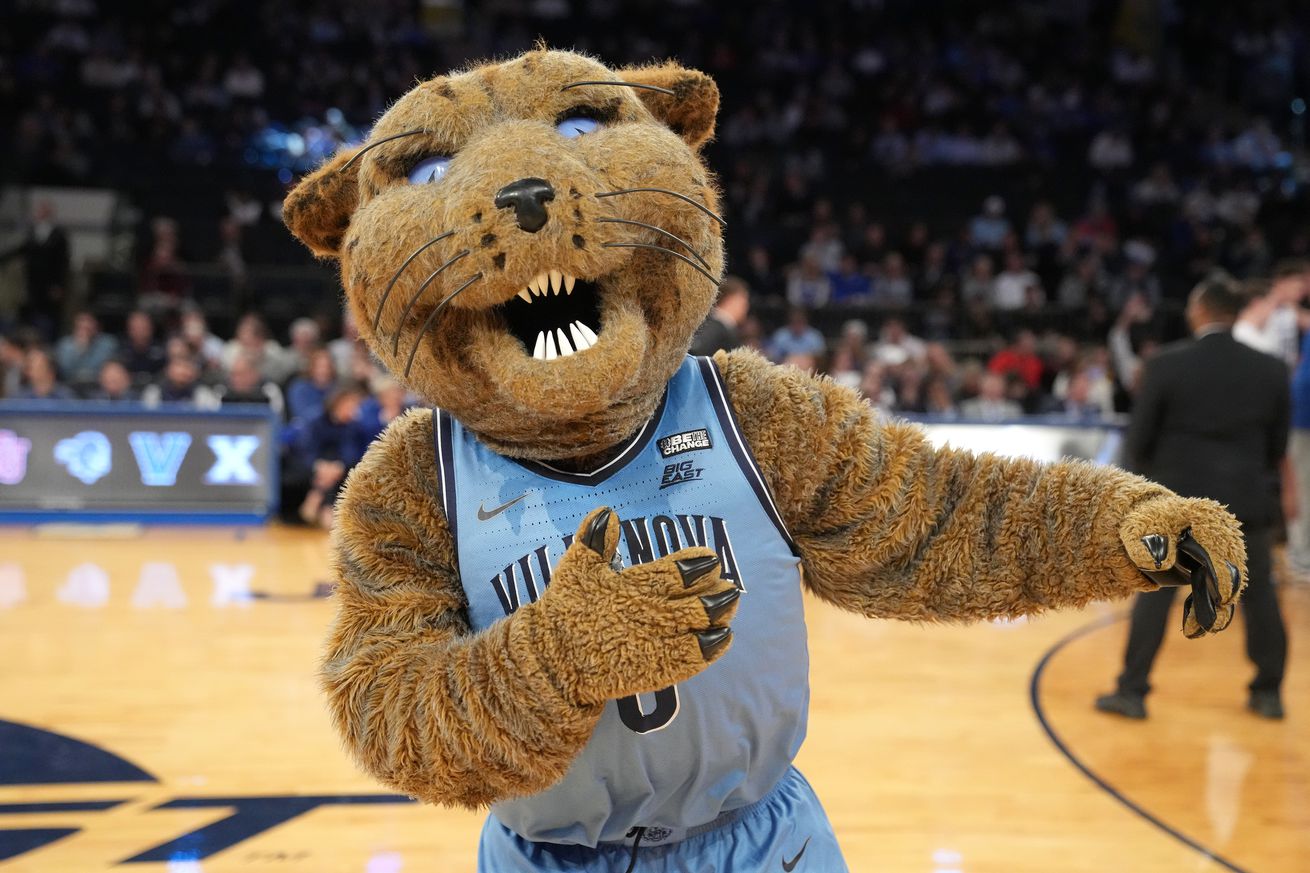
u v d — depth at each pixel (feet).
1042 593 4.47
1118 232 44.62
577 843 4.49
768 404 4.58
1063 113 51.80
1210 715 13.05
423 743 3.74
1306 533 21.56
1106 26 56.95
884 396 27.43
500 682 3.63
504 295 3.98
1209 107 53.57
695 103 4.94
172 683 13.61
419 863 8.99
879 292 39.86
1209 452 12.60
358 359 26.81
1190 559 4.22
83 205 40.68
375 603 4.16
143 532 24.21
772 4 55.47
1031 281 40.24
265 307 37.01
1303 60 54.70
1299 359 22.33
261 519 24.73
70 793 10.27
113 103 43.80
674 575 3.58
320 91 46.91
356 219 4.35
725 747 4.34
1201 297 12.75
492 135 4.17
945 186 46.98
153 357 29.84
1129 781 10.93
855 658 15.26
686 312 4.32
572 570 3.65
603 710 3.95
